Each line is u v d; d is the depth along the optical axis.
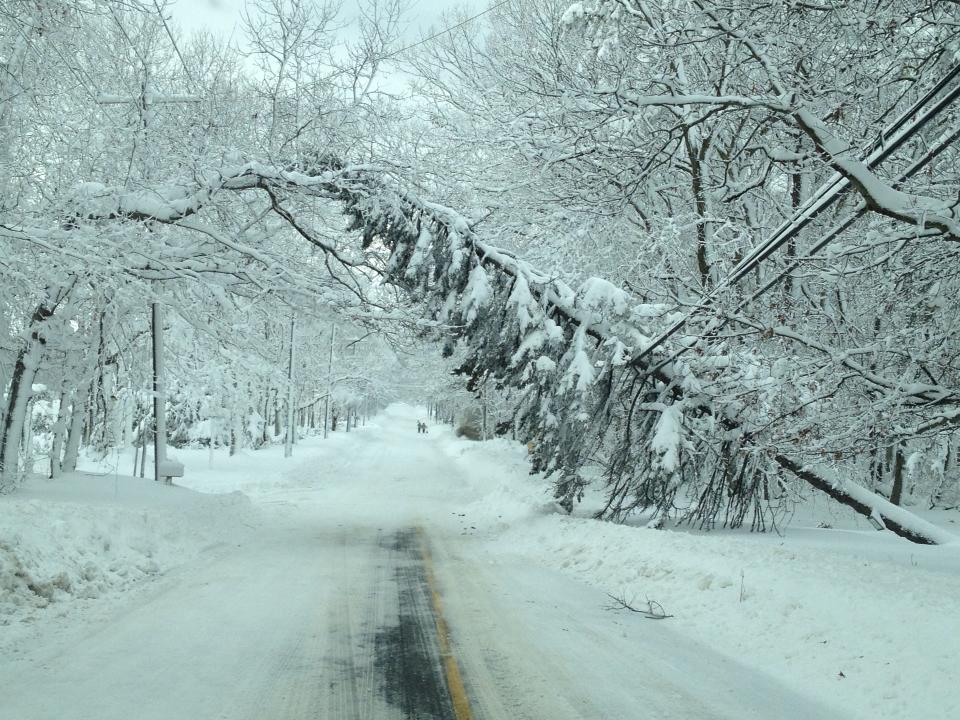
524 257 19.08
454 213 17.61
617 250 20.75
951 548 13.07
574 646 7.58
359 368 72.56
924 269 12.42
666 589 9.98
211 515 16.67
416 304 18.30
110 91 16.23
